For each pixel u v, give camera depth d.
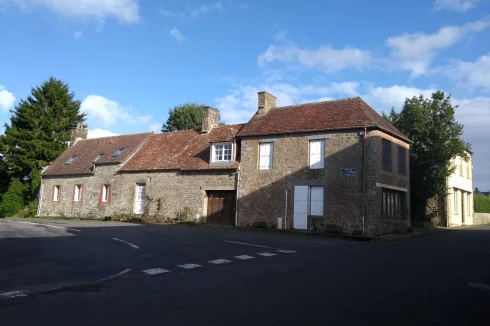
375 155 19.98
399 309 6.23
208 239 16.27
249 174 23.89
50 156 42.47
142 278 8.59
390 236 19.66
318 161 21.66
